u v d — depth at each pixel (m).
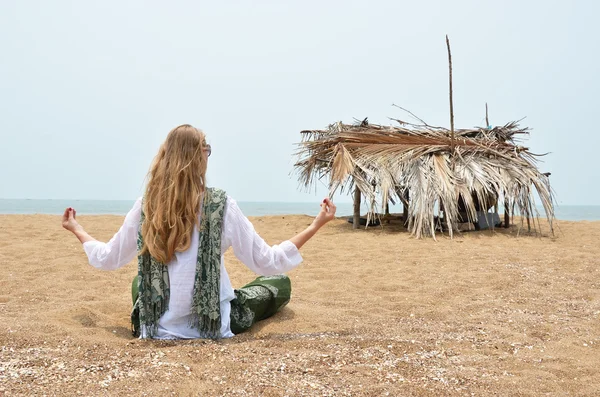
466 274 6.12
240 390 2.53
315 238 9.92
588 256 7.27
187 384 2.57
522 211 10.28
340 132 12.02
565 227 11.61
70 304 4.49
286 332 3.72
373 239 9.61
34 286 5.20
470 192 10.04
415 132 11.90
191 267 3.29
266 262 3.33
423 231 9.86
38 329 3.42
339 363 2.98
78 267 6.20
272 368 2.84
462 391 2.62
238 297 3.69
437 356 3.18
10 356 2.90
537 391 2.66
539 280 5.75
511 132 11.91
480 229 10.88
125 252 3.36
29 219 12.82
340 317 4.19
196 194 3.26
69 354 2.96
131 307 4.45
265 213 35.81
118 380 2.58
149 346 3.18
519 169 10.41
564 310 4.53
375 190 10.88
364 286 5.58
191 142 3.27
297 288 5.47
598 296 5.06
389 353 3.21
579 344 3.55
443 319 4.25
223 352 3.07
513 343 3.52
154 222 3.19
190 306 3.31
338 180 10.70
